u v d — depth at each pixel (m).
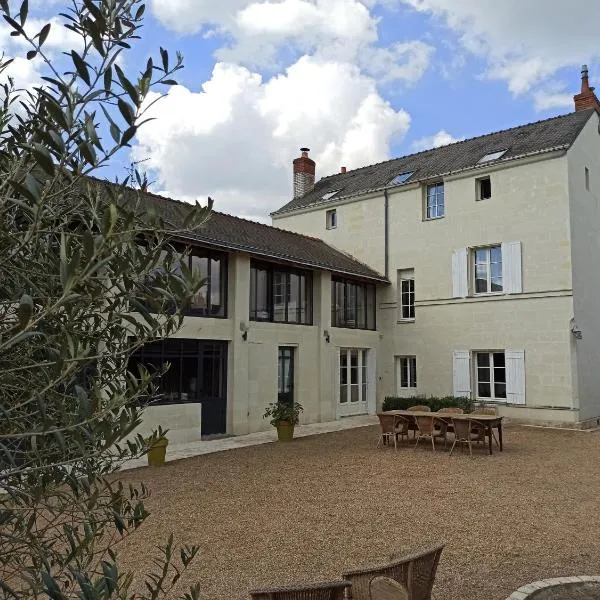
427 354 16.30
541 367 14.05
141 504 2.00
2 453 1.47
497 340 14.87
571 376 13.55
